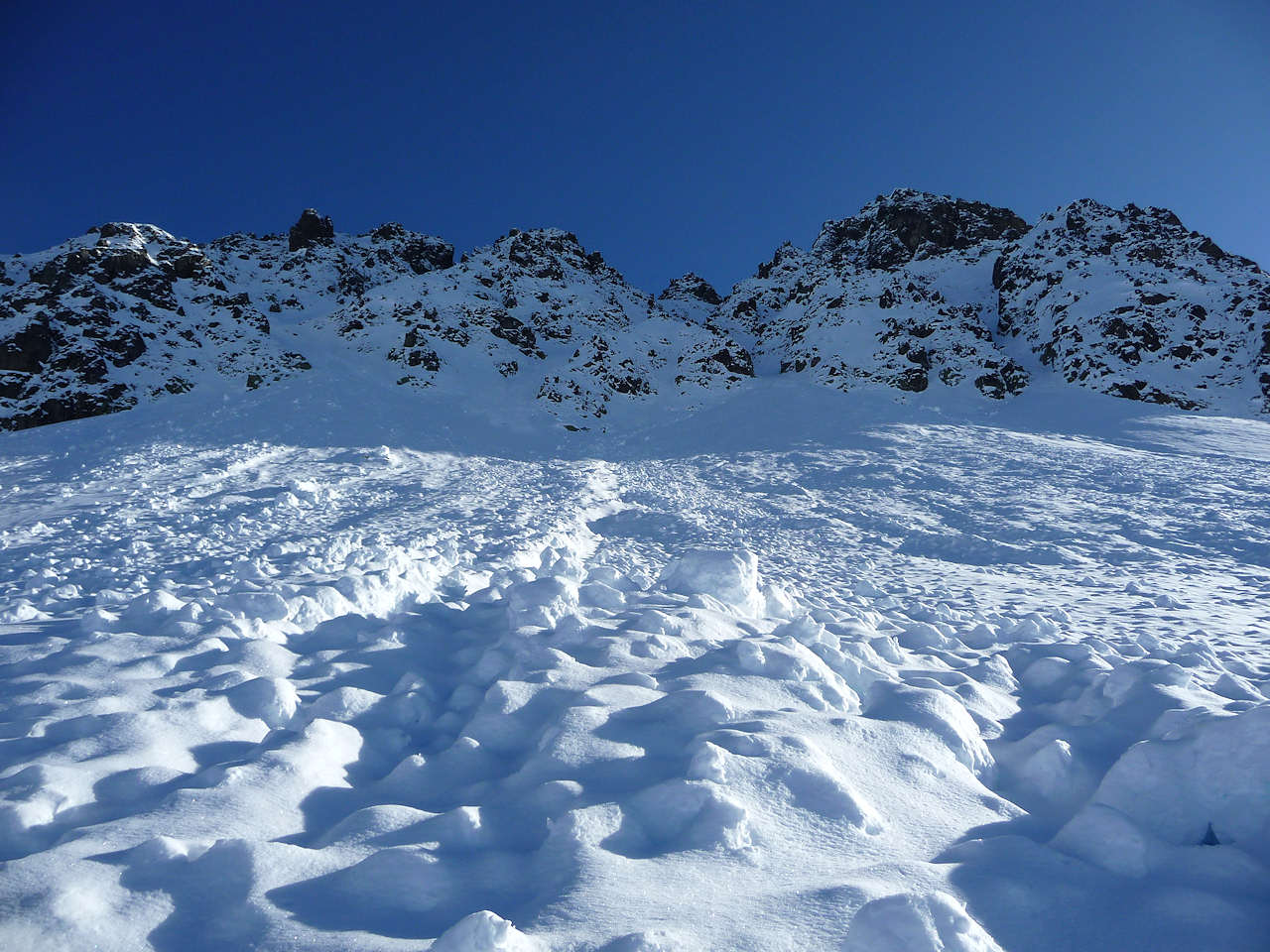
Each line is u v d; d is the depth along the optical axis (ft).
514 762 12.32
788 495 80.79
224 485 77.36
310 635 20.02
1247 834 9.50
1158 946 7.38
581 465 108.78
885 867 8.65
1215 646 26.23
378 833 9.50
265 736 13.30
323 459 98.58
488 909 8.04
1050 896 8.08
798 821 9.75
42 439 112.06
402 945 7.18
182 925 7.60
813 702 14.46
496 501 71.72
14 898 7.56
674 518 63.77
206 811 9.92
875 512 69.05
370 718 14.17
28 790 10.18
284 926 7.47
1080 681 18.15
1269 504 64.85
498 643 17.90
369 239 314.96
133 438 107.76
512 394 174.91
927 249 293.23
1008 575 44.24
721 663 16.03
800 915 7.65
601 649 16.94
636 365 191.42
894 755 12.02
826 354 191.72
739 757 10.77
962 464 95.04
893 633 24.73
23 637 19.19
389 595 23.52
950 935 7.02
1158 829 9.92
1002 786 12.51
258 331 182.70
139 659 16.39
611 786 10.74
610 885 8.11
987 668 19.15
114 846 8.87
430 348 184.85
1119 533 56.65
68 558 39.55
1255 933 7.46
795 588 35.12
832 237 339.16
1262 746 10.03
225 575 29.71
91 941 7.19
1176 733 11.32
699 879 8.38
